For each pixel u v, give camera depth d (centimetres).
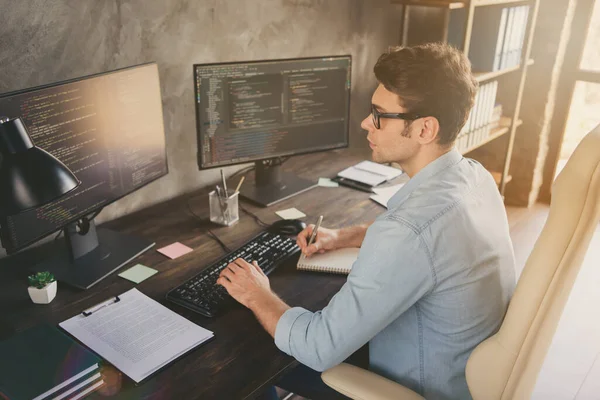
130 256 158
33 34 155
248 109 191
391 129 117
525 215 351
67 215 142
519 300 101
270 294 131
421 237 105
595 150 91
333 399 134
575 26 324
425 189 113
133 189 164
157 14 187
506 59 301
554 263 96
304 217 189
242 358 121
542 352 109
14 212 108
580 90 339
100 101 144
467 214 110
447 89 111
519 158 354
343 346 110
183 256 162
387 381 113
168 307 137
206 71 177
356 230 167
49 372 104
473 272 108
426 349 116
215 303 137
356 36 278
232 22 214
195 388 111
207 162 190
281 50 240
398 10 301
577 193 92
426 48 114
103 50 174
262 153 200
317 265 156
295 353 115
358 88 293
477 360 109
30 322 129
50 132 131
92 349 119
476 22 290
